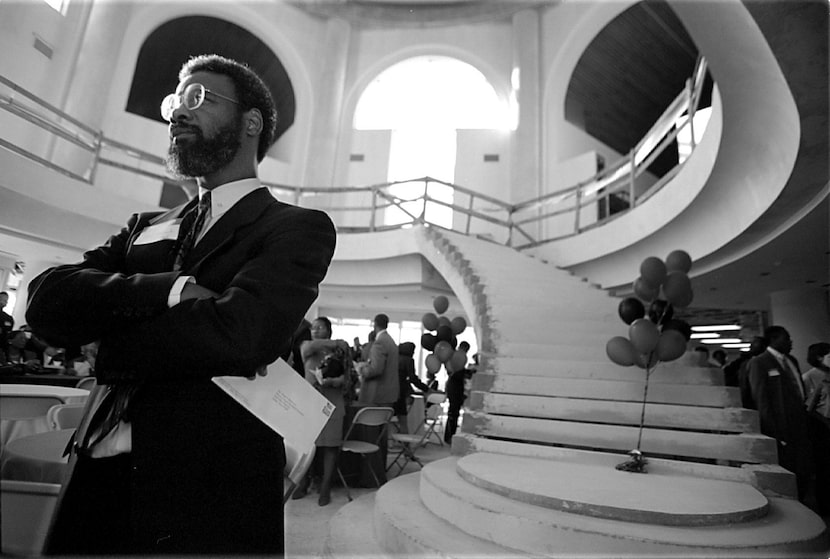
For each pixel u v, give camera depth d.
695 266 6.50
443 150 12.02
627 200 10.20
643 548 1.85
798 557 1.91
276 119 0.92
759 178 4.49
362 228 9.08
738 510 2.14
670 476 2.83
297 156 11.67
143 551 0.63
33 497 0.73
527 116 11.00
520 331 5.09
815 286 6.96
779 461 3.43
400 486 3.12
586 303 5.97
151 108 12.34
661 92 11.88
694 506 2.15
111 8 8.88
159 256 0.78
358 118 12.38
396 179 11.85
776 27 2.39
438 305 6.48
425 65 12.65
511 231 9.34
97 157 6.59
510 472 2.68
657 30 9.90
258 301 0.67
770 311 7.73
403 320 12.24
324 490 3.39
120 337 0.66
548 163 10.72
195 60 0.86
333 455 3.45
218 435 0.69
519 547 2.03
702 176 5.03
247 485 0.70
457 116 12.27
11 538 0.71
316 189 9.08
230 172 0.83
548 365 4.28
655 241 6.53
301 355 3.64
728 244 5.51
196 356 0.64
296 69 12.07
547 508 2.21
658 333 3.14
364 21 12.42
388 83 12.66
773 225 4.92
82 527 0.69
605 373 4.13
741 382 4.04
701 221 5.75
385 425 4.15
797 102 2.97
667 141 6.14
